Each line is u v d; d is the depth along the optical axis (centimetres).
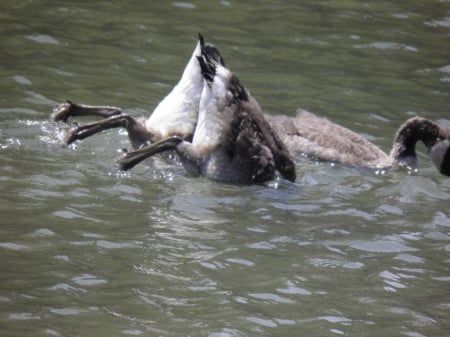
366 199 1438
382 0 2359
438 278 1184
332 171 1537
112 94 1697
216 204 1337
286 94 1808
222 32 2072
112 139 1514
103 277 1083
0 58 1797
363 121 1739
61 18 2045
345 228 1310
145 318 1002
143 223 1238
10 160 1372
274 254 1198
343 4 2319
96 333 960
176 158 1475
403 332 1034
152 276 1098
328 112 1756
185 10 2177
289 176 1460
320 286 1128
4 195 1259
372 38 2120
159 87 1759
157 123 1445
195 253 1171
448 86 1920
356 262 1205
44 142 1447
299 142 1588
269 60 1955
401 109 1798
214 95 1417
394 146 1631
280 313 1048
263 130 1448
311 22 2183
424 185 1526
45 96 1639
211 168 1410
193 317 1015
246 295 1080
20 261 1095
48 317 981
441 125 1661
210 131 1410
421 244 1284
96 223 1217
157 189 1359
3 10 2050
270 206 1357
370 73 1947
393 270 1193
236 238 1232
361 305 1091
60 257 1116
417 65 2008
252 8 2238
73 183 1330
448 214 1405
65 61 1825
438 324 1061
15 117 1525
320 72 1925
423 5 2338
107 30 2011
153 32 2027
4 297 1012
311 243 1246
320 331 1016
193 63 1460
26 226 1184
